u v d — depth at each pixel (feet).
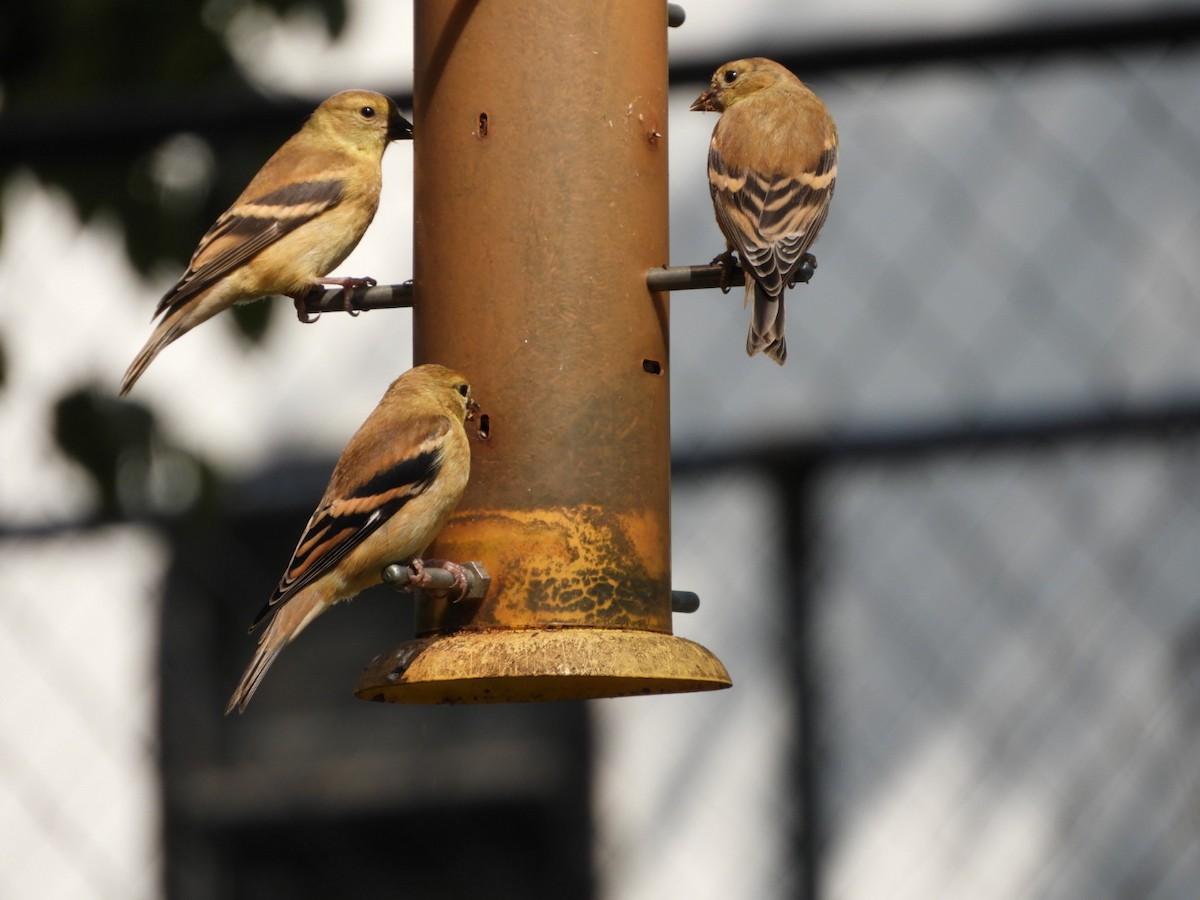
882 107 45.52
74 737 45.88
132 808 45.57
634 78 26.40
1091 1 43.24
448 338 26.14
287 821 46.03
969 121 45.16
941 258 44.91
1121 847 41.63
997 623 42.86
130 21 35.55
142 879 45.29
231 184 35.78
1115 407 41.29
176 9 35.53
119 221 35.81
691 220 45.34
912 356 44.55
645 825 43.52
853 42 34.37
